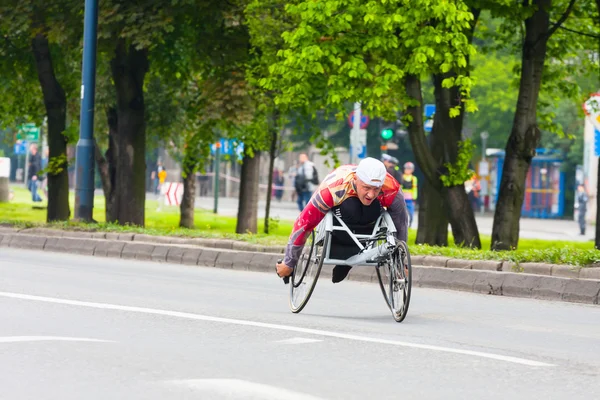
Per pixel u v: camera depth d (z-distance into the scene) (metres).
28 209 91.69
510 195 52.66
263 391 15.30
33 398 14.62
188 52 62.88
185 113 74.62
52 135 65.62
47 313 23.28
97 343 19.28
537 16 52.69
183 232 46.03
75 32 57.75
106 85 68.94
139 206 60.69
